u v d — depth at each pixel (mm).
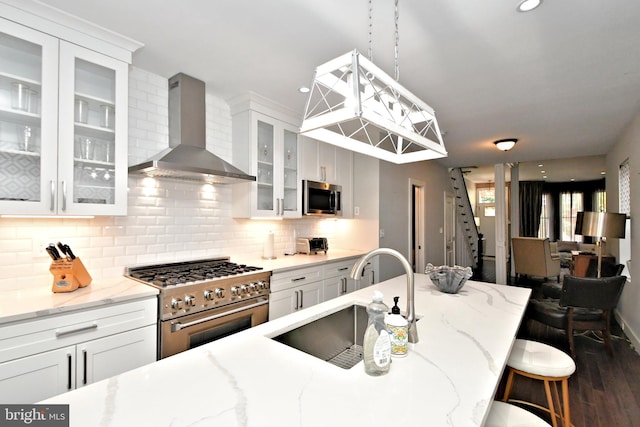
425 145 1547
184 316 2160
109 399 867
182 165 2328
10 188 1790
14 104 1796
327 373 1033
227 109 3201
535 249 6117
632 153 3713
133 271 2498
